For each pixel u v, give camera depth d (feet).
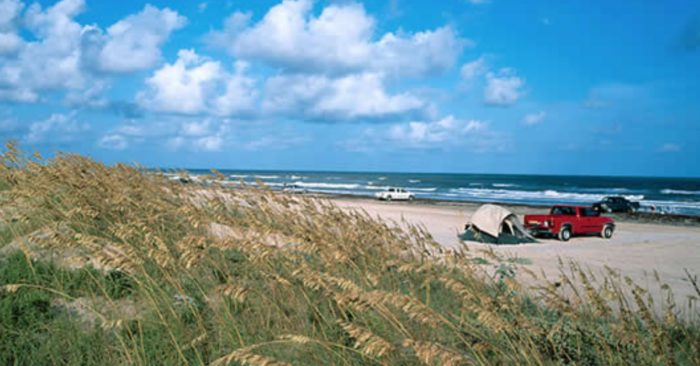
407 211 123.75
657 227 108.27
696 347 15.47
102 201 24.90
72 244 17.39
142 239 22.03
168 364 15.15
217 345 16.19
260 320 17.25
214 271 20.90
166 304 17.80
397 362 13.98
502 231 64.90
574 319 15.88
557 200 226.79
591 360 15.58
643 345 14.98
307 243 18.48
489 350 15.71
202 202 25.94
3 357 15.37
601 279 38.78
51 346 16.02
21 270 20.42
